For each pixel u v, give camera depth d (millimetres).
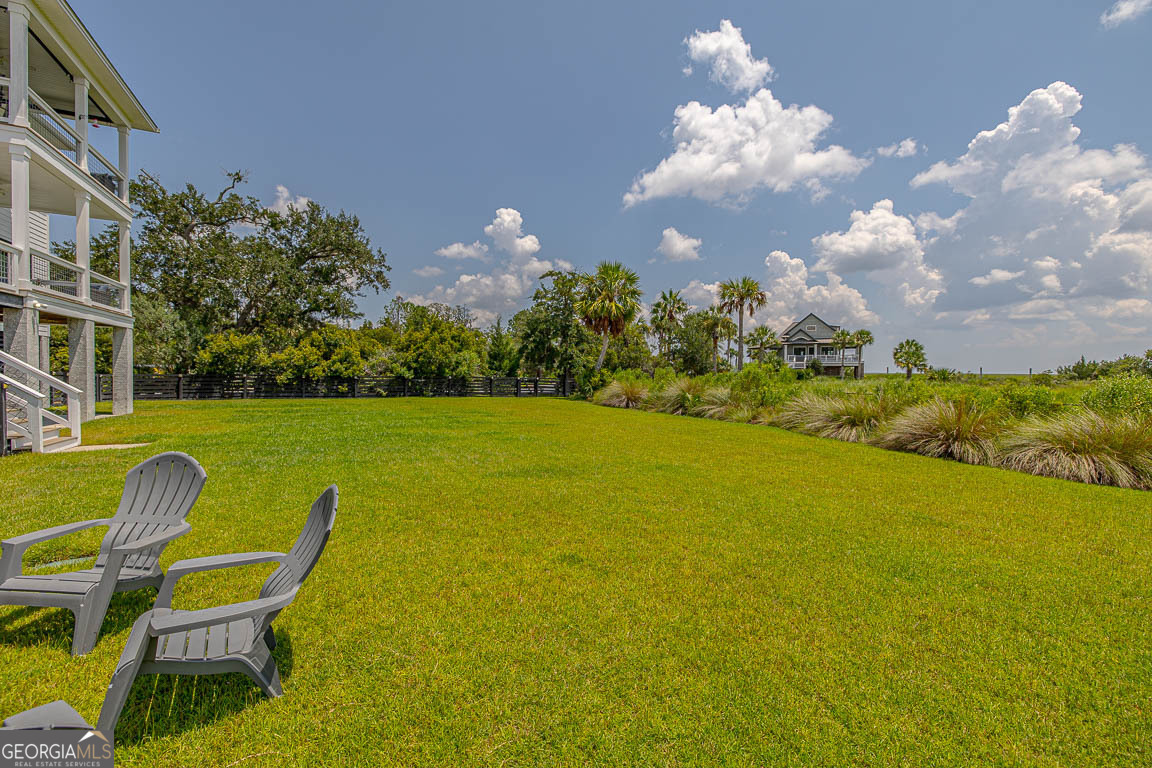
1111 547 4555
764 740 2080
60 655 2504
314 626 2863
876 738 2113
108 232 25766
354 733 2047
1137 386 9969
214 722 2076
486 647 2699
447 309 55062
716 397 17594
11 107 9109
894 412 11789
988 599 3455
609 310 29172
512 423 14156
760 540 4547
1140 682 2551
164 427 11383
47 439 7992
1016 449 8758
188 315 26391
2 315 10117
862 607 3293
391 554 4008
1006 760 2012
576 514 5211
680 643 2801
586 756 1965
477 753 1962
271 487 5906
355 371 26781
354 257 32219
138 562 3021
